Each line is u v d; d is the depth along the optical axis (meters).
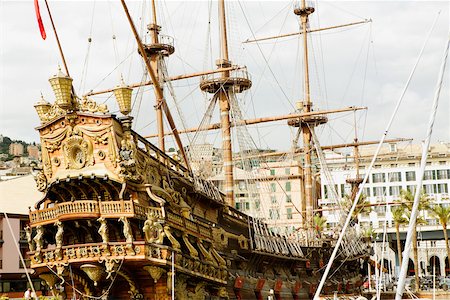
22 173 121.06
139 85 73.50
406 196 114.94
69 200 47.56
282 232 83.69
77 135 44.72
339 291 92.69
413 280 124.38
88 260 43.69
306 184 101.81
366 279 124.81
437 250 150.88
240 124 80.00
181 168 55.81
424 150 27.30
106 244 43.44
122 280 47.84
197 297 50.59
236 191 112.56
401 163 153.25
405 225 137.38
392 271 134.50
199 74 78.38
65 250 44.53
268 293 66.88
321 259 85.50
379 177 151.50
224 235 58.84
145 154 47.16
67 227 47.00
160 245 44.03
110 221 45.53
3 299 50.88
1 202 79.25
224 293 55.22
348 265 101.56
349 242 97.19
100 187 45.44
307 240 88.00
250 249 63.88
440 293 101.31
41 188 46.38
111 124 44.12
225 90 80.38
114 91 45.00
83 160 44.78
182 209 50.34
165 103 57.75
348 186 144.25
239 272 61.38
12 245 76.44
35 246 47.50
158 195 46.91
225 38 82.50
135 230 46.19
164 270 45.06
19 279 76.56
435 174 150.75
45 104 46.97
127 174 44.09
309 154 102.56
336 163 158.75
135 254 43.12
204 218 57.38
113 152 44.22
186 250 51.06
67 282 47.59
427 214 145.00
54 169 45.75
